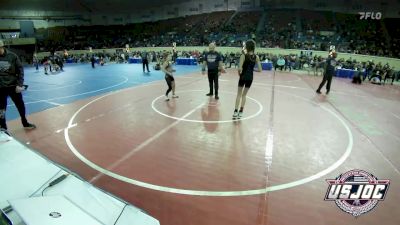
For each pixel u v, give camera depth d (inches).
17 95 243.9
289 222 128.6
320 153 207.9
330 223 128.5
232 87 490.0
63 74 737.0
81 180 111.3
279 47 1042.1
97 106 353.4
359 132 257.8
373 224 128.3
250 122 282.5
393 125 283.1
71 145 221.9
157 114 311.3
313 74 730.8
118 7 1582.2
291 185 161.8
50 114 315.6
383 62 776.9
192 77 628.4
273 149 214.4
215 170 179.9
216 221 128.6
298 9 1282.0
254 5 1391.5
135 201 144.3
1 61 222.8
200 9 1549.0
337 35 1069.1
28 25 1411.2
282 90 471.2
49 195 99.4
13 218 77.5
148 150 212.1
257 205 141.8
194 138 237.1
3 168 116.8
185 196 149.4
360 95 450.9
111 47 1428.4
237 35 1243.8
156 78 622.5
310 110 335.0
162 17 1654.8
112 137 239.9
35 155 129.3
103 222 87.3
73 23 1582.2
